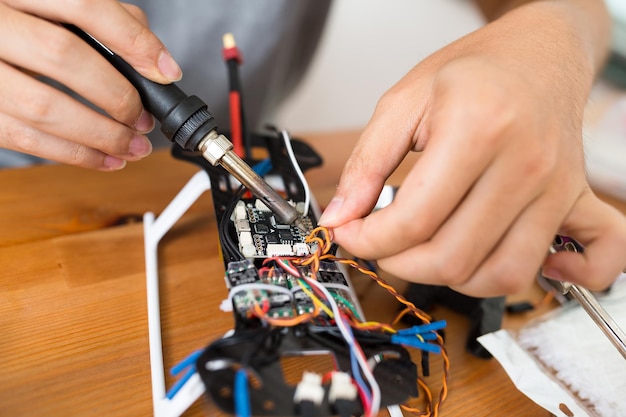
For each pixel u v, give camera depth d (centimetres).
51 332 44
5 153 85
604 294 52
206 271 55
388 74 160
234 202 48
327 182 76
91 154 52
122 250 57
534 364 43
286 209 44
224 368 30
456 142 31
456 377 45
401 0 149
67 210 63
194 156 57
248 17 93
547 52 41
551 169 32
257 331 33
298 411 29
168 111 43
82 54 42
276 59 103
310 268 42
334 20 148
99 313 47
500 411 42
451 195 32
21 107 45
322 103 165
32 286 49
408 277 36
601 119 88
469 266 34
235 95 64
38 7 42
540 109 33
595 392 42
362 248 36
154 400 37
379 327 36
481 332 47
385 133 42
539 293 57
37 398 38
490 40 44
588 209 37
